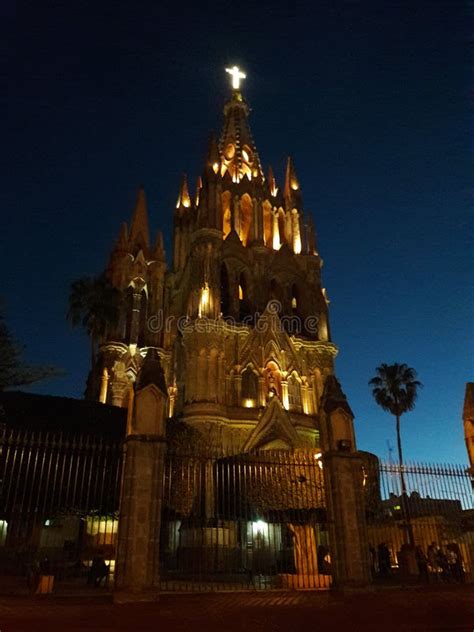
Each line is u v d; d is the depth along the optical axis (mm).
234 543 29750
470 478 22297
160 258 63062
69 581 23828
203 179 65000
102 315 52375
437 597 16609
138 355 54500
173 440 34625
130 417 18094
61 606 14203
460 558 24062
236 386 50250
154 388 18375
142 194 68125
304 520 23031
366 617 12289
